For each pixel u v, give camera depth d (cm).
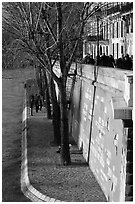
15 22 2358
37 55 2150
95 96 2153
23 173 2116
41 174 2016
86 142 2350
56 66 4112
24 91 6075
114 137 1562
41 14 2198
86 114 2423
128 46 3681
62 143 2178
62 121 2167
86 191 1764
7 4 2278
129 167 1302
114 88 1636
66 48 2250
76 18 2298
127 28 3703
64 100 2153
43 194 1733
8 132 3294
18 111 4431
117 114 1248
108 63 2523
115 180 1501
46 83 3659
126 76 1303
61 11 2159
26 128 3225
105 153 1759
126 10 3488
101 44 4488
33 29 2169
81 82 2728
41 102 4269
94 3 2517
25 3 2261
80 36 2186
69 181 1898
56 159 2280
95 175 1964
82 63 2839
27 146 2602
